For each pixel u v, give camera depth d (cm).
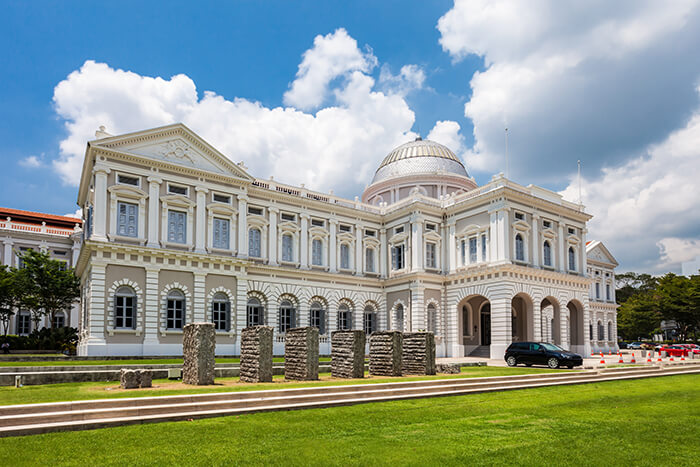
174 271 3638
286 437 1162
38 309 4903
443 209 4825
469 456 1017
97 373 2119
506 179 4344
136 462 953
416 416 1445
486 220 4397
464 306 4844
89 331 3281
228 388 1753
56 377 2017
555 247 4628
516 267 4125
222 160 3975
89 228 3706
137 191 3528
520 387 2202
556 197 4781
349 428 1270
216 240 3916
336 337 2423
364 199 6475
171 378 2128
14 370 2225
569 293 4609
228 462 957
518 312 4781
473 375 2439
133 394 1566
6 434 1138
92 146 3375
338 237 4741
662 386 2331
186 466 931
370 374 2514
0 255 5447
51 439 1119
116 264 3388
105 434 1171
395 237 4903
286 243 4447
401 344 2458
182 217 3762
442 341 4562
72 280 4803
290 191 4522
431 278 4594
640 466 962
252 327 2133
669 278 7700
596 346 6744
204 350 1952
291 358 2264
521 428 1295
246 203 4109
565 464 970
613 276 7356
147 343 3438
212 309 3788
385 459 989
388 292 4900
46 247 5716
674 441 1159
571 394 1994
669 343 8162
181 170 3769
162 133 3691
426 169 5978
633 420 1415
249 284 4106
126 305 3419
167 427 1253
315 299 4553
